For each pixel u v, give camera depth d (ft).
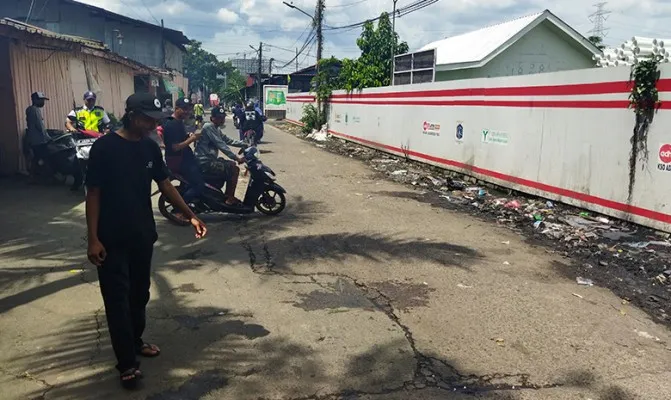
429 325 14.44
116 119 51.62
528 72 67.77
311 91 94.99
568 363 12.64
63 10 100.32
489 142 36.73
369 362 12.36
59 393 10.76
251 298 15.99
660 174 23.76
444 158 43.45
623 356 13.08
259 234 23.13
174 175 23.99
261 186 25.73
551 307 15.98
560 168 30.04
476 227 25.77
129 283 11.28
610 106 26.30
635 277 18.99
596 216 27.53
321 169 45.83
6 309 14.66
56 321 13.98
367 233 23.79
